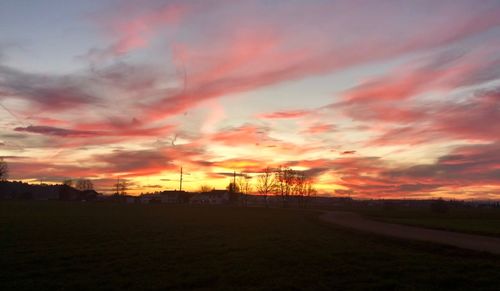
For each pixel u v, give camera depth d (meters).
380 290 12.01
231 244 21.98
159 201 158.62
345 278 13.37
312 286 12.34
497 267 14.77
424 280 13.01
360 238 25.69
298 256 17.67
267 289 12.02
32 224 34.81
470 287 12.13
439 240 23.20
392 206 103.56
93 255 18.09
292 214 63.59
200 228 33.00
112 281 12.94
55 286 12.32
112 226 34.00
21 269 14.99
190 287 12.41
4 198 151.75
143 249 20.00
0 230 29.09
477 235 26.98
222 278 13.47
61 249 19.89
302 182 132.88
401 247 20.94
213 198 177.12
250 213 65.88
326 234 28.47
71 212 58.12
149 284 12.59
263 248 20.38
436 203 82.31
